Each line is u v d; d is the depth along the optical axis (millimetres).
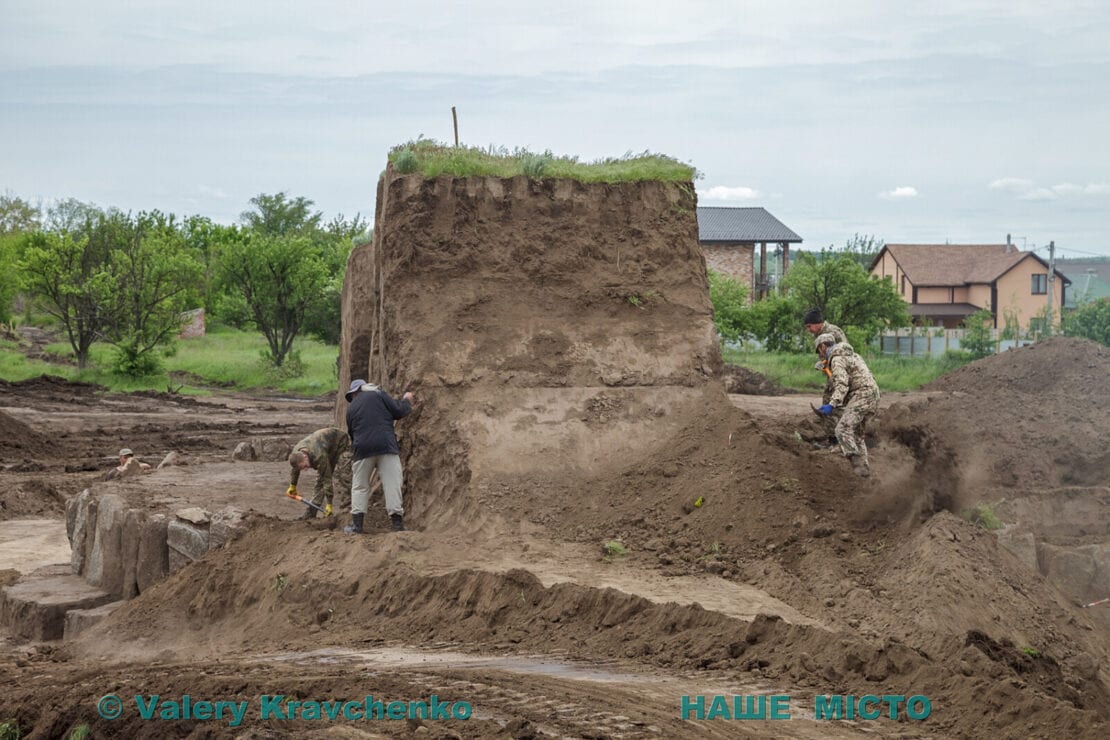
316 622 11023
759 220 66250
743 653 8562
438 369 13586
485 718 7059
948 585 9555
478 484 12641
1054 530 13625
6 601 14352
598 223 14844
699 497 11945
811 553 10672
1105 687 9438
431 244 14211
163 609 12469
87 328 50500
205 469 21266
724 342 46031
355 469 12742
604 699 7480
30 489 23156
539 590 10062
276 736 6727
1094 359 18578
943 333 45750
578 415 13539
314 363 54250
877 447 13242
